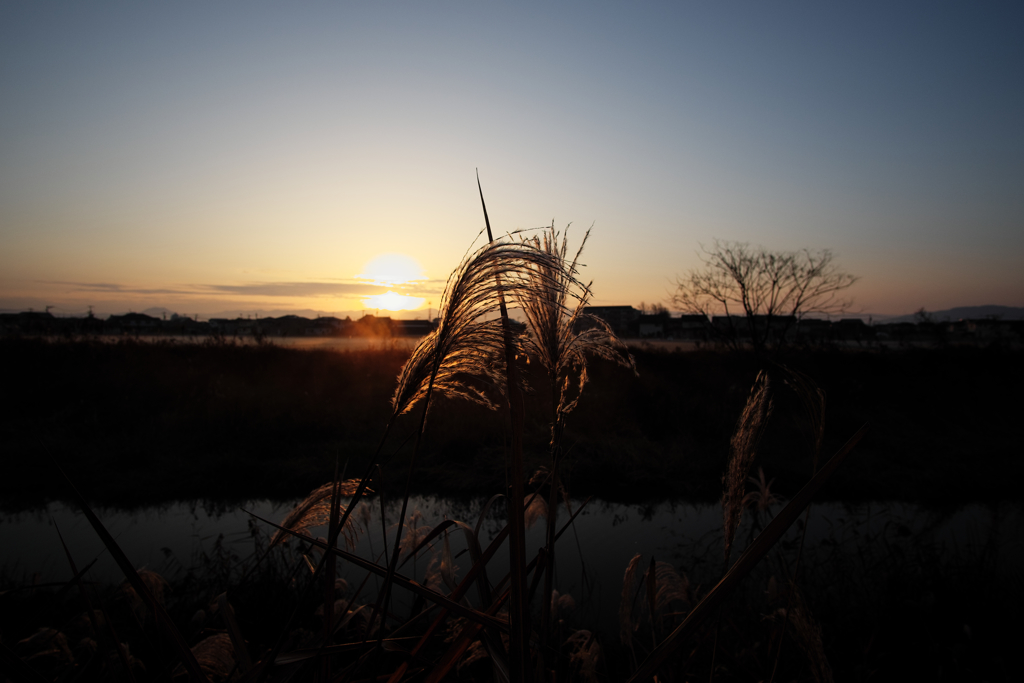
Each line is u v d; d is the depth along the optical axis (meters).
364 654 1.62
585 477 8.56
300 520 1.85
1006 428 11.99
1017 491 8.34
